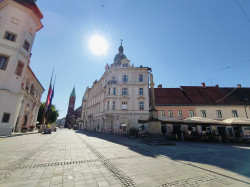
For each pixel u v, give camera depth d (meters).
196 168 4.90
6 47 14.63
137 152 7.67
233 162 5.80
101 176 3.92
